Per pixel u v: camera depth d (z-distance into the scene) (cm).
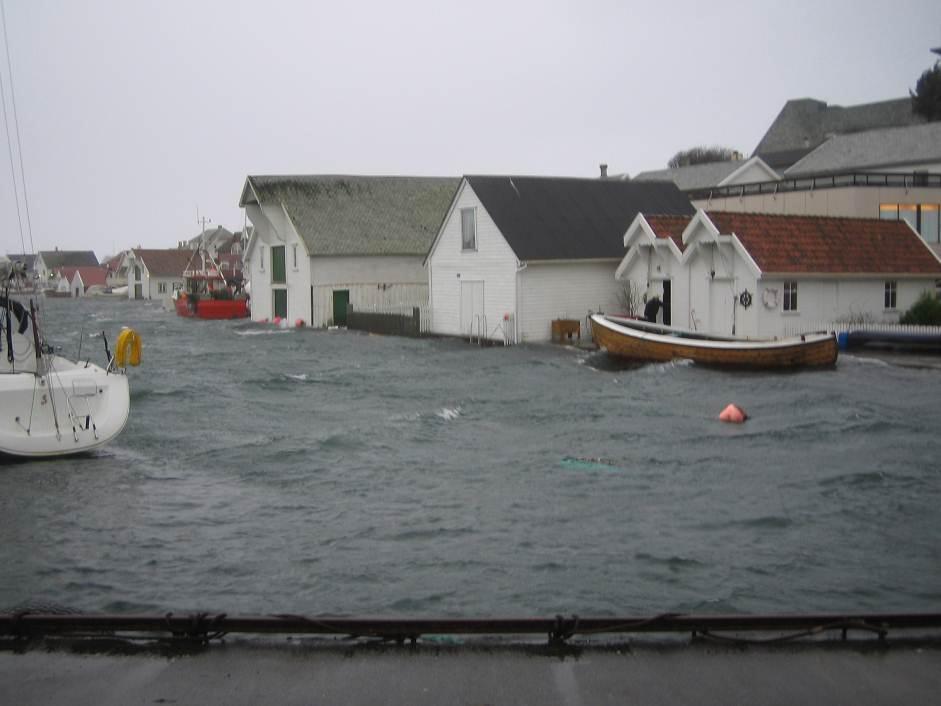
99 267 15025
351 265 5166
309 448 1641
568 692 488
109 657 530
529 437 1742
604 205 4084
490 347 3606
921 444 1619
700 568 965
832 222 3456
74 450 1571
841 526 1126
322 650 539
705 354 2797
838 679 500
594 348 3466
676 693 486
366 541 1072
